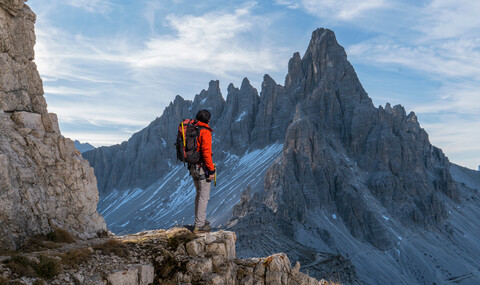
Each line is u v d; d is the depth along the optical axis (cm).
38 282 810
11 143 1234
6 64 1366
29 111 1431
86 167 1433
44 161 1298
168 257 1079
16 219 1099
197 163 1133
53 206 1259
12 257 862
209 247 1124
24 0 1523
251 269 1161
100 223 1423
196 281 1038
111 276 924
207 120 1134
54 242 1157
